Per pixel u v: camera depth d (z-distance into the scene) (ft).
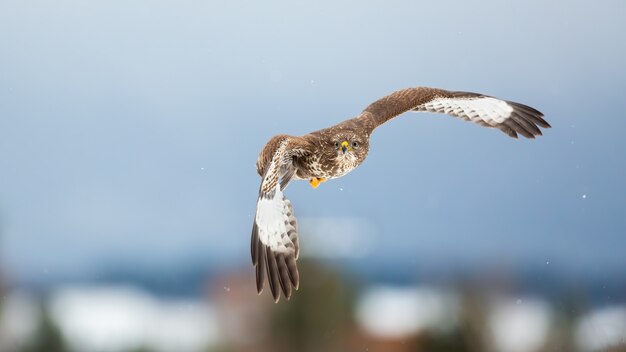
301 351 67.15
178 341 82.17
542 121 41.96
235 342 73.20
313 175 38.47
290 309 67.36
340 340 67.72
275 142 36.09
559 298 60.85
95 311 110.83
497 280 66.23
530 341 61.46
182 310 95.71
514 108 42.24
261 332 69.00
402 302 84.17
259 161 35.76
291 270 35.01
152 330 84.89
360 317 68.80
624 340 54.34
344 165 38.27
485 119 42.45
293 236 35.32
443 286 67.00
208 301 93.71
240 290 79.56
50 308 75.00
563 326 59.93
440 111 42.19
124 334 85.76
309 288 67.10
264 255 34.81
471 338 64.34
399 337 67.56
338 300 67.62
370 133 39.47
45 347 72.43
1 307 74.33
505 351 63.00
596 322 56.18
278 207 35.37
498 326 64.03
